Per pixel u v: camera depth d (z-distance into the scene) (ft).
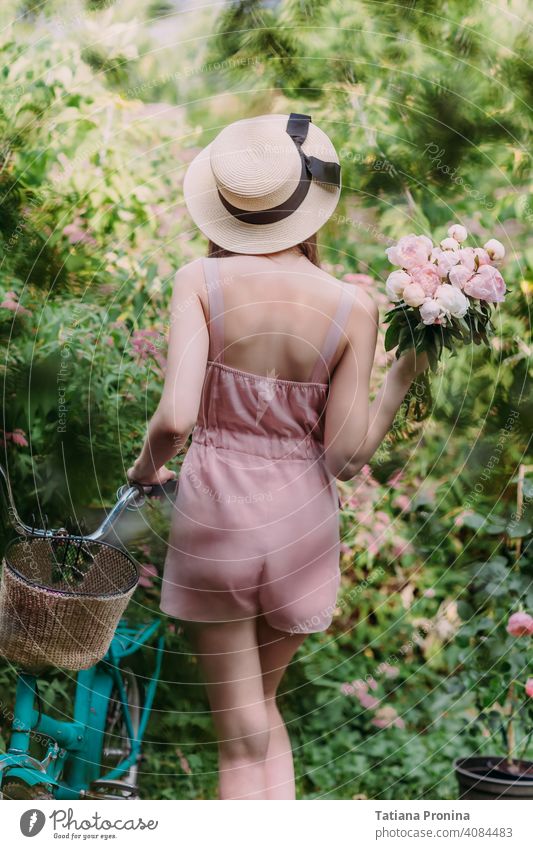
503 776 8.95
